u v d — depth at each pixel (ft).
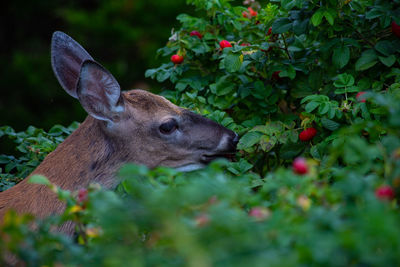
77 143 31.24
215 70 36.99
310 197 20.20
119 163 31.27
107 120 30.89
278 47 33.09
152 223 15.90
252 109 34.65
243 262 14.38
